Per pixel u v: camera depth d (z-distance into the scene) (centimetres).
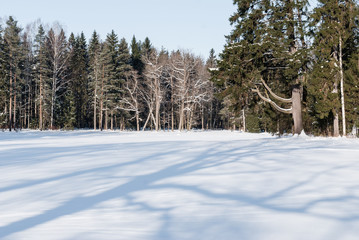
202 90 5869
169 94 6291
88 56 7150
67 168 814
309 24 2131
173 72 5550
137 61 6669
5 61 4150
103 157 1065
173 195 499
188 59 5241
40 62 4581
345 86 2331
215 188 548
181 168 795
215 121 8306
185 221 361
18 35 4512
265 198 471
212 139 2530
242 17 2266
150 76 5141
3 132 3559
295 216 373
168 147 1505
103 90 5241
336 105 2186
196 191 526
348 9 2262
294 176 658
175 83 5700
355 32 2383
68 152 1277
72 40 6738
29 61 4794
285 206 421
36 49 4853
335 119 2280
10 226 354
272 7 2139
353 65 2355
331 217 366
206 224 348
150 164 877
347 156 1003
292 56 2011
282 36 2108
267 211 397
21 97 5338
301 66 2106
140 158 1023
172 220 366
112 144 1822
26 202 470
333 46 2273
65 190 550
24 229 342
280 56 2078
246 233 316
